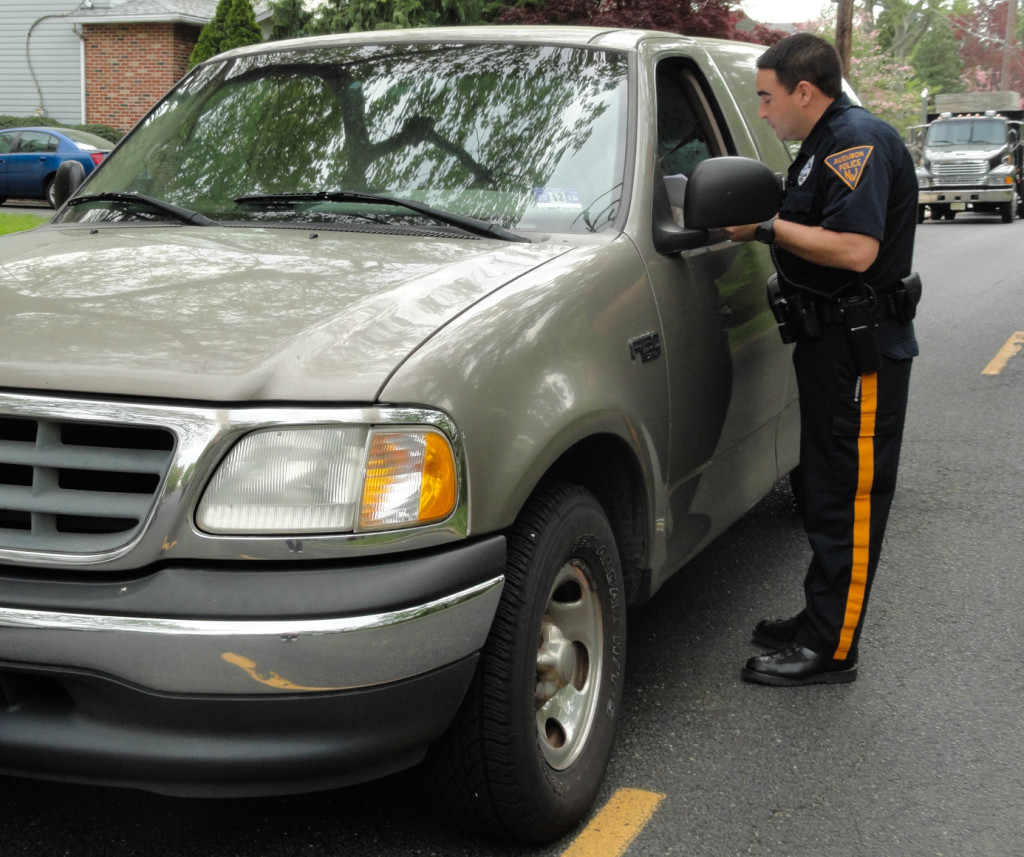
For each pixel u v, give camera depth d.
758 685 3.66
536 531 2.58
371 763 2.29
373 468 2.21
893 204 3.40
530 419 2.51
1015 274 15.54
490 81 3.54
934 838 2.79
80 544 2.18
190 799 2.88
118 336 2.34
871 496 3.55
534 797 2.57
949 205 28.20
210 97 3.90
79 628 2.13
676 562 3.42
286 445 2.18
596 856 2.69
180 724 2.16
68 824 2.75
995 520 5.34
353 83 3.68
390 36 3.88
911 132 30.34
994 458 6.42
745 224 3.11
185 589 2.13
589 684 2.90
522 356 2.56
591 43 3.62
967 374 8.72
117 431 2.21
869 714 3.46
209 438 2.15
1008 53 54.41
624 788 3.00
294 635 2.12
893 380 3.49
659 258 3.27
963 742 3.29
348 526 2.19
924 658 3.88
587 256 2.97
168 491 2.14
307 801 2.88
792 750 3.23
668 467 3.25
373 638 2.17
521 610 2.50
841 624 3.61
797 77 3.42
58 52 26.70
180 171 3.64
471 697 2.47
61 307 2.49
